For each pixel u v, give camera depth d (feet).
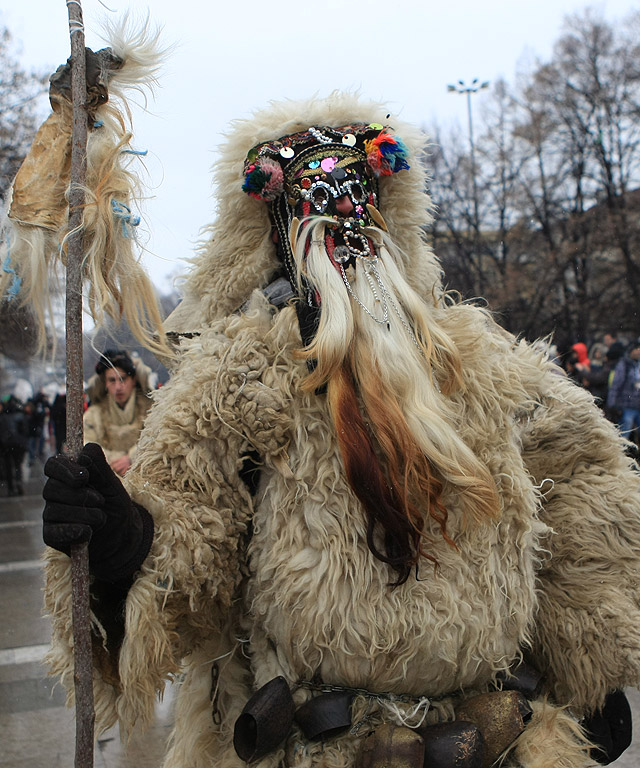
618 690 5.99
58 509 4.40
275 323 5.41
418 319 5.40
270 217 5.83
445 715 5.32
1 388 65.00
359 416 5.03
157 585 4.73
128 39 5.19
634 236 70.49
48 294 5.25
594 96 73.72
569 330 71.67
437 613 5.07
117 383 15.89
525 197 76.13
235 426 5.08
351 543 5.06
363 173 5.68
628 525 5.83
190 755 5.62
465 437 5.37
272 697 4.94
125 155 5.26
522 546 5.38
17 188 5.14
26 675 14.26
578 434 5.96
